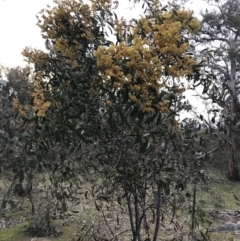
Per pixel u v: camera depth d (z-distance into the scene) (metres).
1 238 5.51
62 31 2.70
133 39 2.32
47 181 6.28
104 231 5.32
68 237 5.39
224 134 3.18
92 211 6.00
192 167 3.09
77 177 3.10
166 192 2.95
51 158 2.89
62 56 2.70
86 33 2.69
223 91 9.87
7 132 3.08
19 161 3.00
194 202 3.74
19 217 6.12
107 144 2.64
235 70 14.78
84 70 2.62
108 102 2.39
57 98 2.52
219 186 10.54
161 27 2.25
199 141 3.05
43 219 5.61
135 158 2.67
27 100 3.08
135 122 2.36
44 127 2.42
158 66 2.17
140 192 3.03
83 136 2.55
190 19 2.52
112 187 3.35
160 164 2.78
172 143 2.89
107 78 2.27
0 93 3.52
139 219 3.28
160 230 5.39
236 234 5.96
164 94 2.29
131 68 2.15
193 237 4.02
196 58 2.92
